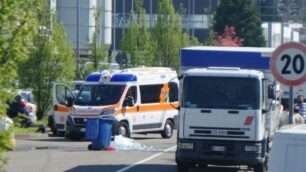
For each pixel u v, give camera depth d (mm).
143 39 83125
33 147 41375
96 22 74188
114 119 45406
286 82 21750
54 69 60750
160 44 87438
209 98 28047
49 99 60875
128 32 82938
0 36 14656
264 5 115688
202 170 31469
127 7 116812
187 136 28062
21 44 14844
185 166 28766
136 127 47406
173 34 87875
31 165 32031
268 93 29172
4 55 14703
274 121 31531
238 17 114625
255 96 27922
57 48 60844
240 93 27969
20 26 14844
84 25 92438
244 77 28047
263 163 28266
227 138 27859
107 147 39969
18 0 14938
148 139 49375
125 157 36188
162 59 87375
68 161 33938
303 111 36781
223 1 115938
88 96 47406
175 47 87438
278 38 117875
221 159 27859
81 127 46875
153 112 48781
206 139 27969
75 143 44969
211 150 27906
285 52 21781
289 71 21734
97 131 39875
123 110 46344
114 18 114500
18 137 48906
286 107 42094
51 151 38750
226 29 105750
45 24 59438
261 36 115438
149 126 48500
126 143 41562
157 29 88375
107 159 35062
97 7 80000
